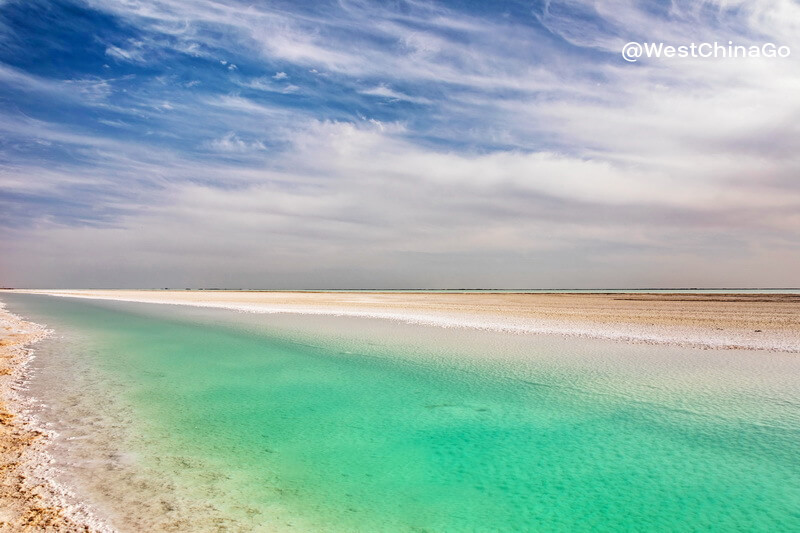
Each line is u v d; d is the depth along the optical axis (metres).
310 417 8.89
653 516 5.48
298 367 13.31
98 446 7.23
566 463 6.94
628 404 9.62
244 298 60.81
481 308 36.44
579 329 20.94
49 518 5.00
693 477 6.47
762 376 11.65
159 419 8.67
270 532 4.94
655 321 24.06
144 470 6.42
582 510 5.62
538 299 54.53
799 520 5.38
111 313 33.47
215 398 10.16
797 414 8.88
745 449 7.34
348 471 6.61
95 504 5.39
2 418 8.41
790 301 42.41
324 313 32.09
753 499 5.86
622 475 6.54
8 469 6.25
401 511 5.53
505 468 6.77
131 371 12.80
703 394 10.20
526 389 10.84
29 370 12.74
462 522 5.32
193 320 27.50
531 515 5.50
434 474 6.55
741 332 19.02
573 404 9.69
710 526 5.27
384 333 20.47
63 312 34.62
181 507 5.40
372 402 9.92
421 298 59.97
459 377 12.02
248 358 14.72
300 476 6.40
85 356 15.09
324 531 5.02
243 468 6.60
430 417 8.94
